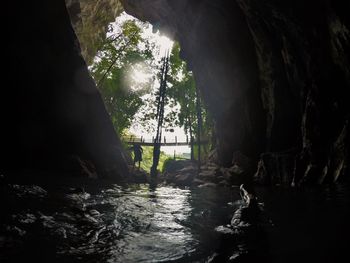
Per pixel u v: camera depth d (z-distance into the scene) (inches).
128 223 254.1
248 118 869.8
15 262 147.9
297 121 706.2
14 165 515.5
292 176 590.2
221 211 329.7
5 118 533.3
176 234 229.6
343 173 498.9
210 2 843.4
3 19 539.8
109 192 428.8
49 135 603.8
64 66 653.9
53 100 623.2
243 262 167.6
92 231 218.7
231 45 885.2
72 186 417.4
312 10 534.0
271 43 717.9
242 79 885.2
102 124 717.3
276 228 239.6
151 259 172.1
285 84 729.6
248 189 362.6
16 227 195.9
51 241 184.5
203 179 762.2
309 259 169.0
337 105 542.9
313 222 252.7
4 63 540.1
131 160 1032.8
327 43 536.1
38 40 603.2
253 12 693.9
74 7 1058.1
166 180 783.1
